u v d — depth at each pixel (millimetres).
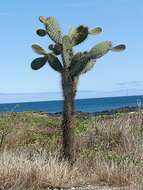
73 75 10281
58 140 14625
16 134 15484
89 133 14555
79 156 11422
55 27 10391
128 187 8523
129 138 12758
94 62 10641
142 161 10273
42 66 10398
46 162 9688
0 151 11844
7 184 8281
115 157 10953
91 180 9141
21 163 9164
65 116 10359
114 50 10203
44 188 8516
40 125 19438
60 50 10438
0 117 20250
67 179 8906
